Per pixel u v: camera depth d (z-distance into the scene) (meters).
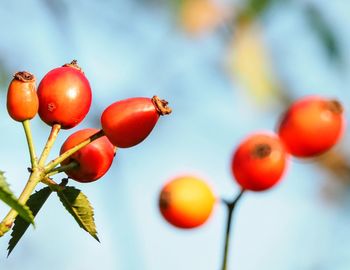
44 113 0.43
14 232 0.43
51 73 0.43
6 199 0.39
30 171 0.42
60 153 0.43
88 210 0.42
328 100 0.48
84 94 0.43
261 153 0.47
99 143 0.43
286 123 0.48
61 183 0.42
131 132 0.43
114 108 0.43
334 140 0.48
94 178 0.43
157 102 0.43
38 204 0.43
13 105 0.42
